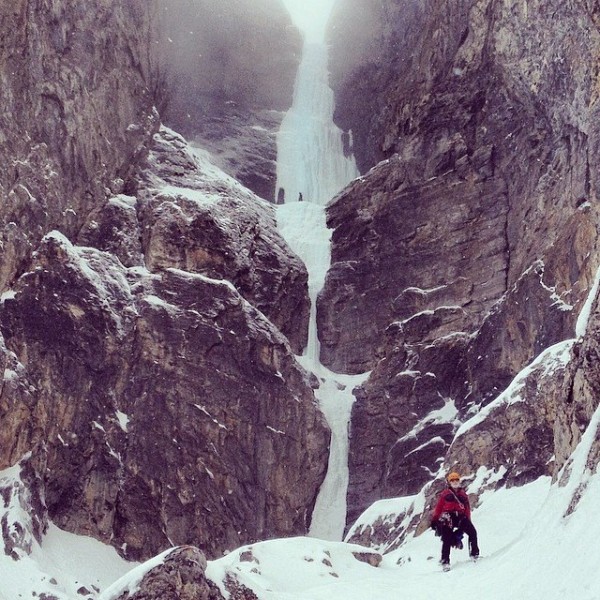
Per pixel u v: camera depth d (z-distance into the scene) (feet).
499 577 38.78
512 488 63.93
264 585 43.68
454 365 97.35
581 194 86.28
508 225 99.14
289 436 97.25
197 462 92.79
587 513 35.37
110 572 85.35
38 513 84.74
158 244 101.40
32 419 88.17
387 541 73.00
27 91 101.14
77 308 94.73
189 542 89.97
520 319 88.89
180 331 96.94
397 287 106.01
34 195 98.27
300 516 94.84
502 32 101.19
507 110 102.27
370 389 101.76
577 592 31.94
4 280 94.22
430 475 91.20
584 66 86.48
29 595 74.64
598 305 44.04
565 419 44.75
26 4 102.68
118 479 90.27
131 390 93.76
